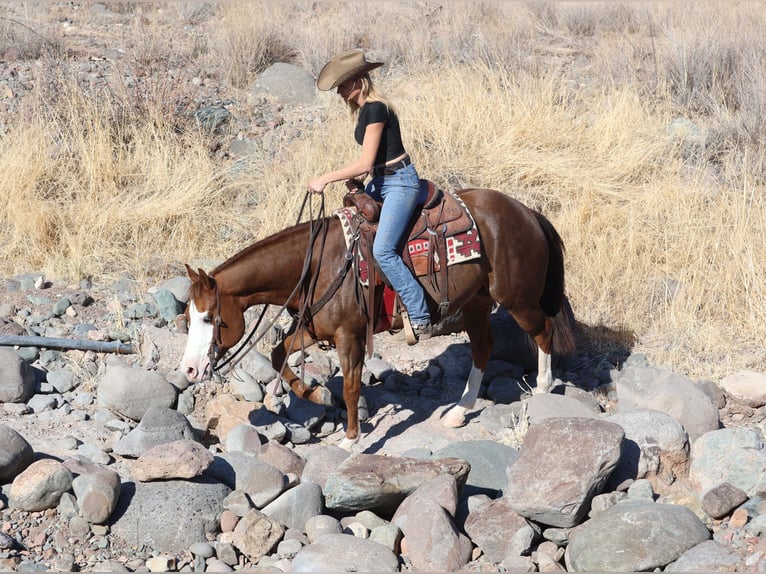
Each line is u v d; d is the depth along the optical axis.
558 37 13.87
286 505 4.99
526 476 4.89
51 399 6.20
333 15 14.16
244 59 11.74
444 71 11.54
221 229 8.64
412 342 5.79
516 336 6.96
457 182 9.10
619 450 4.93
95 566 4.59
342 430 6.28
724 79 11.09
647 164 9.35
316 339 5.85
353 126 9.89
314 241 5.66
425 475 5.04
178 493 4.96
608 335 7.28
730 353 6.93
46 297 7.45
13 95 10.35
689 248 7.96
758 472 5.12
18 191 8.44
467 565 4.76
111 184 8.84
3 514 4.87
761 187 8.88
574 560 4.60
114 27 13.52
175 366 6.65
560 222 8.37
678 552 4.46
